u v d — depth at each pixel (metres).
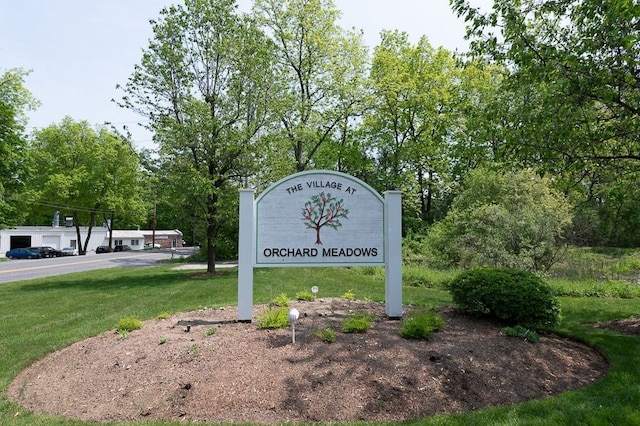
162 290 13.36
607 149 8.01
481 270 6.84
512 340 5.79
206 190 16.14
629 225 29.56
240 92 17.42
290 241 6.72
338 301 8.26
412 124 29.72
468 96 25.83
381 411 4.10
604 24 6.67
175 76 17.14
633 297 11.41
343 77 24.06
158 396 4.35
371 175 29.53
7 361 5.92
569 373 5.15
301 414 4.04
